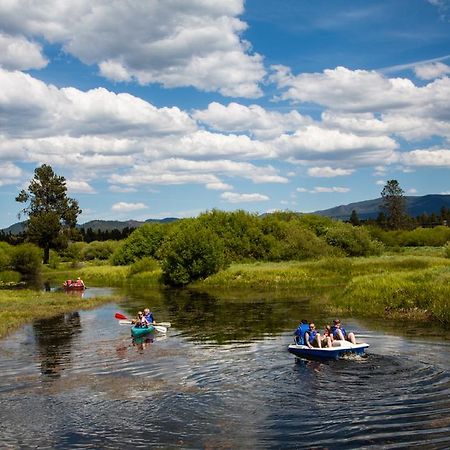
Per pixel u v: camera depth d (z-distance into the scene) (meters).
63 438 13.77
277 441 13.10
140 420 14.94
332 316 34.25
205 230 65.56
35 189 125.81
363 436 13.17
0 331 31.23
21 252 91.25
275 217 90.75
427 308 32.75
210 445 13.03
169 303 45.91
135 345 26.89
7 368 21.94
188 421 14.71
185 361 22.41
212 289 57.12
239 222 84.19
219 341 27.00
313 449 12.58
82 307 44.00
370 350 22.98
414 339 25.34
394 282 36.97
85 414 15.59
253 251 81.44
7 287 67.81
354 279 41.34
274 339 26.88
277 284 56.38
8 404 16.72
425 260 59.91
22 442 13.55
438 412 14.58
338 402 15.72
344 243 85.12
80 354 24.75
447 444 12.49
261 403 15.95
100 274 80.62
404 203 173.00
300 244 81.31
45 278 83.50
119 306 44.66
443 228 125.00
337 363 20.52
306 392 16.83
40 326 34.19
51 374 20.73
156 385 18.61
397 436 13.08
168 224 98.44
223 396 16.84
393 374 18.62
